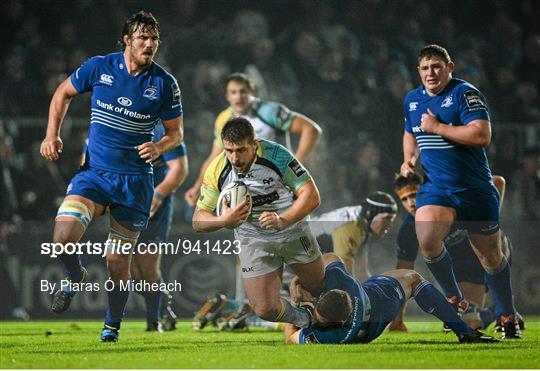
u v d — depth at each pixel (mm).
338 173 43094
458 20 54125
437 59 21219
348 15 51406
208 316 24828
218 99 45125
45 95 44438
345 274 19812
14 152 40094
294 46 48625
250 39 48500
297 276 20516
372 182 43562
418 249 22297
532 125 43750
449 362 16375
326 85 47062
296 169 19125
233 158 18625
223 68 45969
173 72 46781
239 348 18938
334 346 19219
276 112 27656
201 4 50469
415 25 51531
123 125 20625
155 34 20281
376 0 51812
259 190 19391
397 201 40844
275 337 22531
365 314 19453
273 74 47156
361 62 48500
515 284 30406
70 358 17188
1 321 29891
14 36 47250
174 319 25062
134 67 20500
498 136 43469
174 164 25266
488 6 54406
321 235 22422
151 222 24453
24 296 30016
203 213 19672
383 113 46188
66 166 40125
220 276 25250
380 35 51188
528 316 30422
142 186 20953
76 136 40625
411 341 20562
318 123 46000
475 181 21422
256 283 20219
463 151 21266
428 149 21609
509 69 52500
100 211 20812
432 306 19953
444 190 21469
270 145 19203
